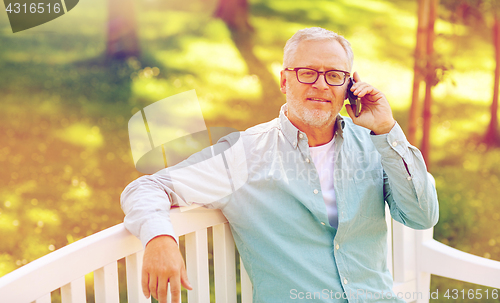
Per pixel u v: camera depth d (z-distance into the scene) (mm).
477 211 4176
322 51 1535
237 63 7316
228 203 1479
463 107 6215
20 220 3881
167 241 1226
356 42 7441
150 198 1320
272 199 1511
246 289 1588
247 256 1523
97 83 6461
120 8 7090
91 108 5898
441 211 4121
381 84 6531
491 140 5656
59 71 6617
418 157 1504
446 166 5117
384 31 7691
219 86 6695
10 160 4801
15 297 1034
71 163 4820
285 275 1485
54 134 5320
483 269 1775
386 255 1669
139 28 7855
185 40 7734
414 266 1933
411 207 1544
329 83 1530
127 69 6855
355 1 8648
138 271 1321
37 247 3561
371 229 1607
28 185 4410
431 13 4320
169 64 7098
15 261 3381
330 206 1584
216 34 7887
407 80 6582
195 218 1435
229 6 8086
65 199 4250
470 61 6691
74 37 7406
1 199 4164
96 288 1260
